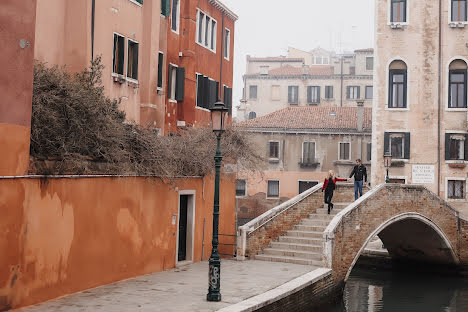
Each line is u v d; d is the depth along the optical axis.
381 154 29.17
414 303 19.52
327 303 15.70
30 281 9.98
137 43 17.05
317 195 20.59
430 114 28.89
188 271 14.65
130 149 13.47
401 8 29.45
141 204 13.62
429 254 25.08
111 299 10.88
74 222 11.20
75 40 14.53
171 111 20.58
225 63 26.00
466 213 28.41
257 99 53.66
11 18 9.41
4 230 9.31
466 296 20.83
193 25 21.66
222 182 18.30
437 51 28.92
